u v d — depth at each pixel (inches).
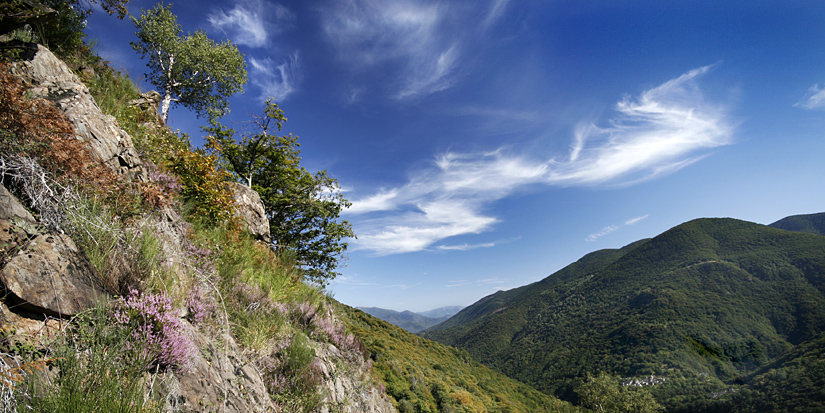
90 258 120.3
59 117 147.9
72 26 340.8
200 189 317.4
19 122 122.6
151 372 113.3
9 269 91.0
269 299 277.0
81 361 92.9
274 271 355.3
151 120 395.2
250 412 152.9
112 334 106.5
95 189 148.5
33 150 125.2
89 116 202.5
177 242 205.9
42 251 103.7
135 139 279.6
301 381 217.6
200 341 150.7
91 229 128.1
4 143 116.8
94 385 88.8
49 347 89.5
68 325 97.7
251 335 210.7
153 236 164.9
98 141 197.2
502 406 2556.6
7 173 115.3
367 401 316.5
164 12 909.8
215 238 289.4
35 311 93.2
